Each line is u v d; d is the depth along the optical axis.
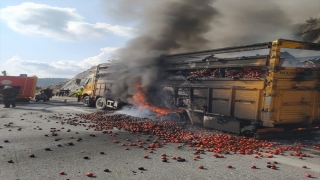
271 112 9.12
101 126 12.33
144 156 7.13
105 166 6.29
